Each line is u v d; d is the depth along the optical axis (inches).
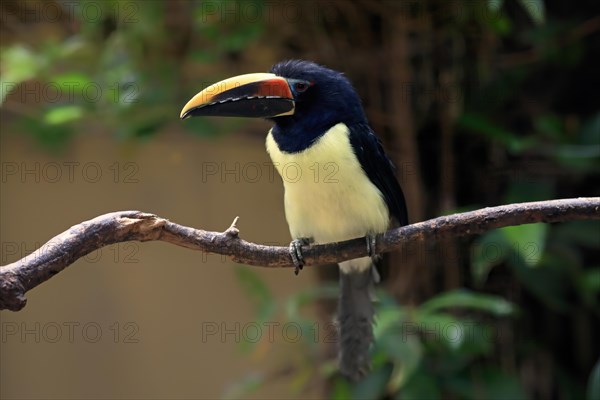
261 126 434.9
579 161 394.0
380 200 314.8
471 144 414.9
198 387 575.2
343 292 351.9
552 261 391.2
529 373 418.9
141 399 579.8
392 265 418.9
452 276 407.8
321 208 313.4
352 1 385.7
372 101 407.5
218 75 422.3
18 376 581.0
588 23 415.5
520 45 420.5
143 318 585.6
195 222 565.9
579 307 418.3
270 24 399.9
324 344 415.5
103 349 584.4
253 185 557.6
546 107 429.7
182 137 447.5
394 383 361.7
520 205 253.0
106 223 241.0
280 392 546.0
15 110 447.2
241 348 400.2
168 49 412.5
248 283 401.4
